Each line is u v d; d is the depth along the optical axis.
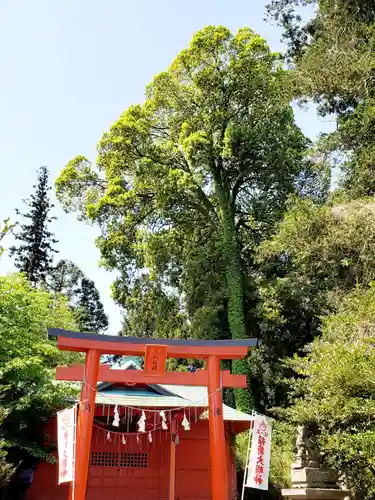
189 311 24.36
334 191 17.25
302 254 14.39
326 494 10.67
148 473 13.70
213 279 23.62
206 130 25.08
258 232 26.50
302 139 24.73
